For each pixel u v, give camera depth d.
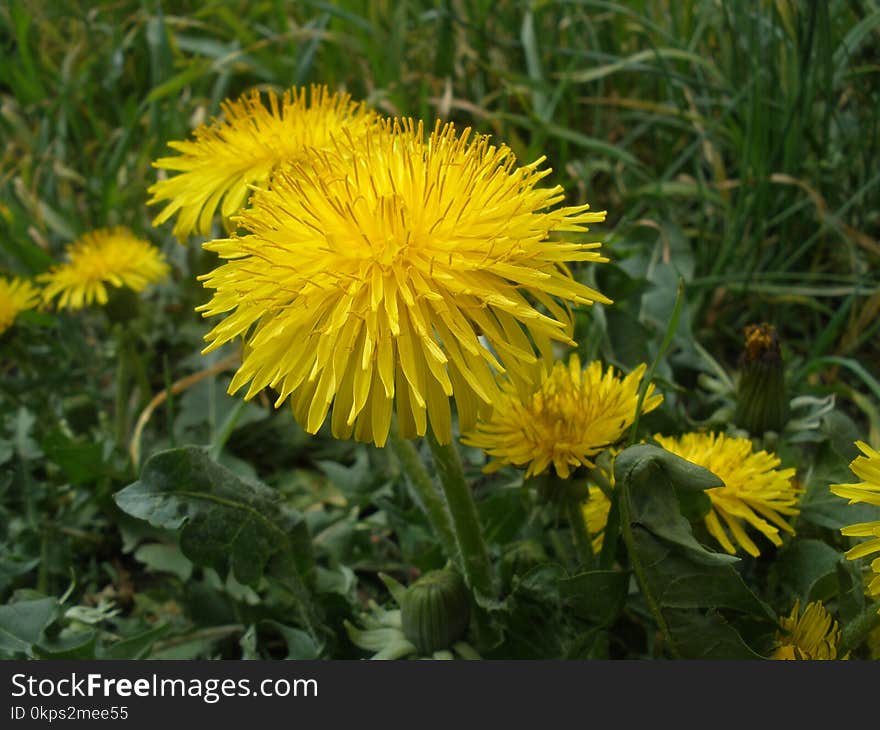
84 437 0.38
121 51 0.50
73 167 0.49
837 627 0.28
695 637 0.27
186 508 0.29
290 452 0.39
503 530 0.33
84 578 0.35
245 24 0.52
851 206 0.40
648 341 0.36
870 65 0.42
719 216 0.43
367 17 0.49
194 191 0.32
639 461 0.27
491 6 0.50
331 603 0.31
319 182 0.27
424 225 0.26
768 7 0.43
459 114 0.48
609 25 0.47
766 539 0.30
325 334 0.25
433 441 0.29
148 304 0.41
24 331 0.38
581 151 0.46
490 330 0.26
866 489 0.25
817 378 0.38
